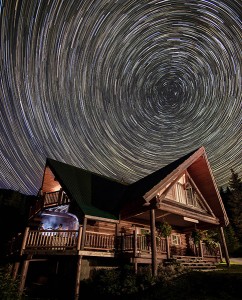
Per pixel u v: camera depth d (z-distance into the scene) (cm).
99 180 1795
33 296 1087
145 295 841
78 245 1042
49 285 1236
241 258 2055
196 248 1516
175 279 938
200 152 1395
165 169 1499
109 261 1218
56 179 1545
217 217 1573
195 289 840
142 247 1118
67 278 1173
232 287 798
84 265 1138
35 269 1421
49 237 1134
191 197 1503
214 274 934
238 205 3100
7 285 958
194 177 1568
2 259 1476
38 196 1669
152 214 1125
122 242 1159
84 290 1021
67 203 1367
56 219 1725
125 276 1030
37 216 1681
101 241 1152
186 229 1706
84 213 1144
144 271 1035
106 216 1219
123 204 1286
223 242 1474
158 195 1147
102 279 1032
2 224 2584
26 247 1136
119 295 886
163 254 1216
